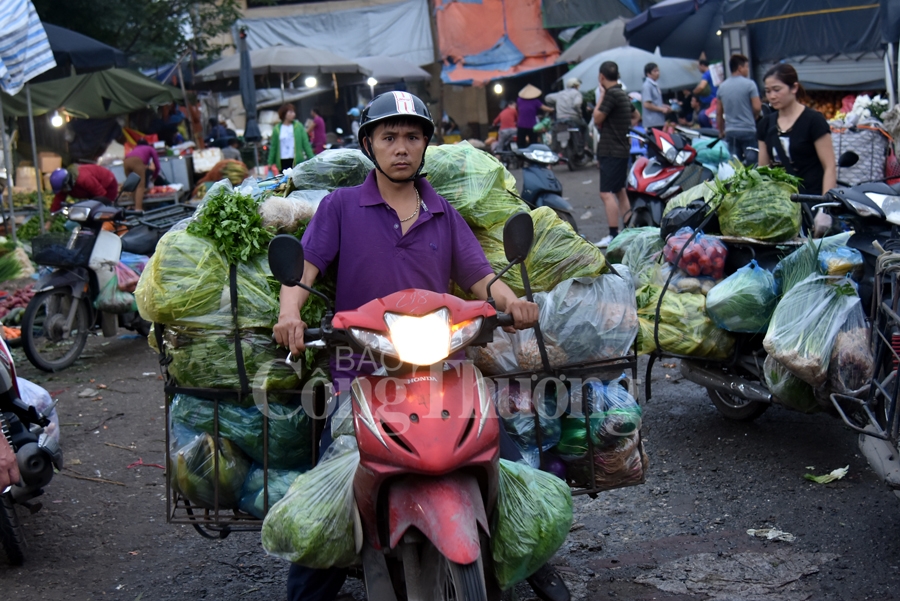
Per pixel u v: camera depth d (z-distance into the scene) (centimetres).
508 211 358
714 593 345
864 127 877
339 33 2670
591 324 329
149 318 322
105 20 1734
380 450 246
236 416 316
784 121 655
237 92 2125
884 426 379
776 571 359
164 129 1903
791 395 447
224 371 312
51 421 426
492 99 2856
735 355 491
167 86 1759
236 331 309
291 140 1413
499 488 272
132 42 1881
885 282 382
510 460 296
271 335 314
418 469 241
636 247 581
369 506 254
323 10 2688
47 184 1405
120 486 492
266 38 2666
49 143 1588
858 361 409
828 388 420
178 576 385
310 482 278
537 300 339
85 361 768
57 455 413
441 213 303
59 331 726
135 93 1705
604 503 437
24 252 971
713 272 493
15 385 368
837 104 1338
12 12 872
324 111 2478
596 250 349
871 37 1209
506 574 276
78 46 1146
